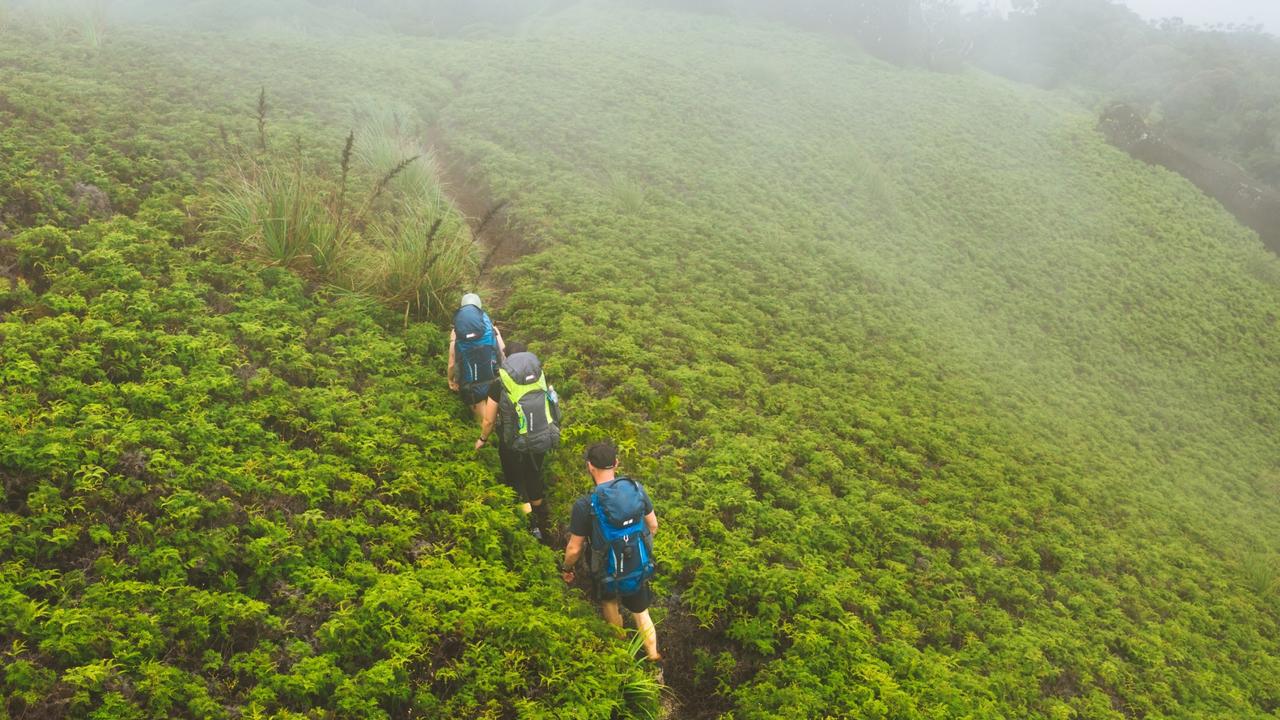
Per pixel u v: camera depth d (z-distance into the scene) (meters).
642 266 13.44
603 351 9.89
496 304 10.81
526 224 13.80
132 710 3.90
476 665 4.86
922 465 10.42
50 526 4.73
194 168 10.81
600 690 4.93
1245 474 15.95
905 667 6.38
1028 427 13.66
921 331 15.65
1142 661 8.20
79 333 6.60
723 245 15.62
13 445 5.07
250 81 16.47
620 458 7.98
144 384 6.29
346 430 6.66
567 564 5.57
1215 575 10.92
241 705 4.27
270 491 5.66
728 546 7.08
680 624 6.34
